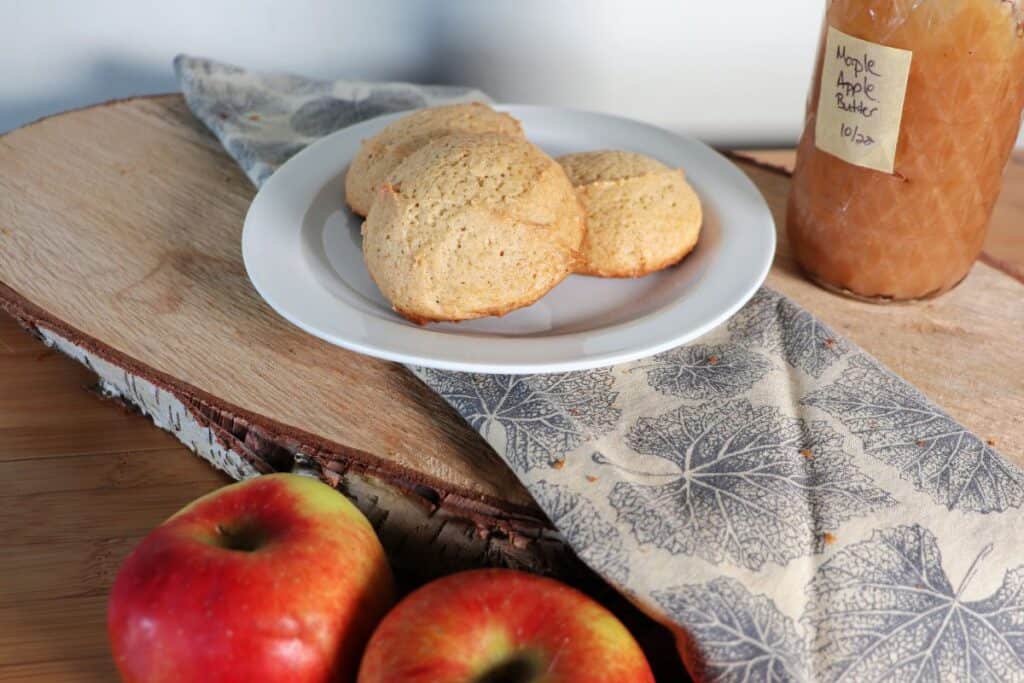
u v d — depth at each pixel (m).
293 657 0.38
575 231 0.48
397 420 0.45
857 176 0.48
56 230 0.54
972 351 0.49
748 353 0.47
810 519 0.41
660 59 0.69
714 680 0.39
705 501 0.41
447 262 0.46
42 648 0.42
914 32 0.44
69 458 0.49
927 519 0.41
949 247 0.49
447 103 0.64
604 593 0.43
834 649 0.38
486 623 0.38
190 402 0.45
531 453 0.42
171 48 0.68
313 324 0.45
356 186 0.52
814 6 0.67
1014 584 0.40
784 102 0.71
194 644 0.37
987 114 0.46
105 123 0.63
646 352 0.44
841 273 0.51
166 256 0.53
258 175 0.56
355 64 0.69
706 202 0.54
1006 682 0.39
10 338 0.54
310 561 0.39
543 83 0.70
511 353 0.44
